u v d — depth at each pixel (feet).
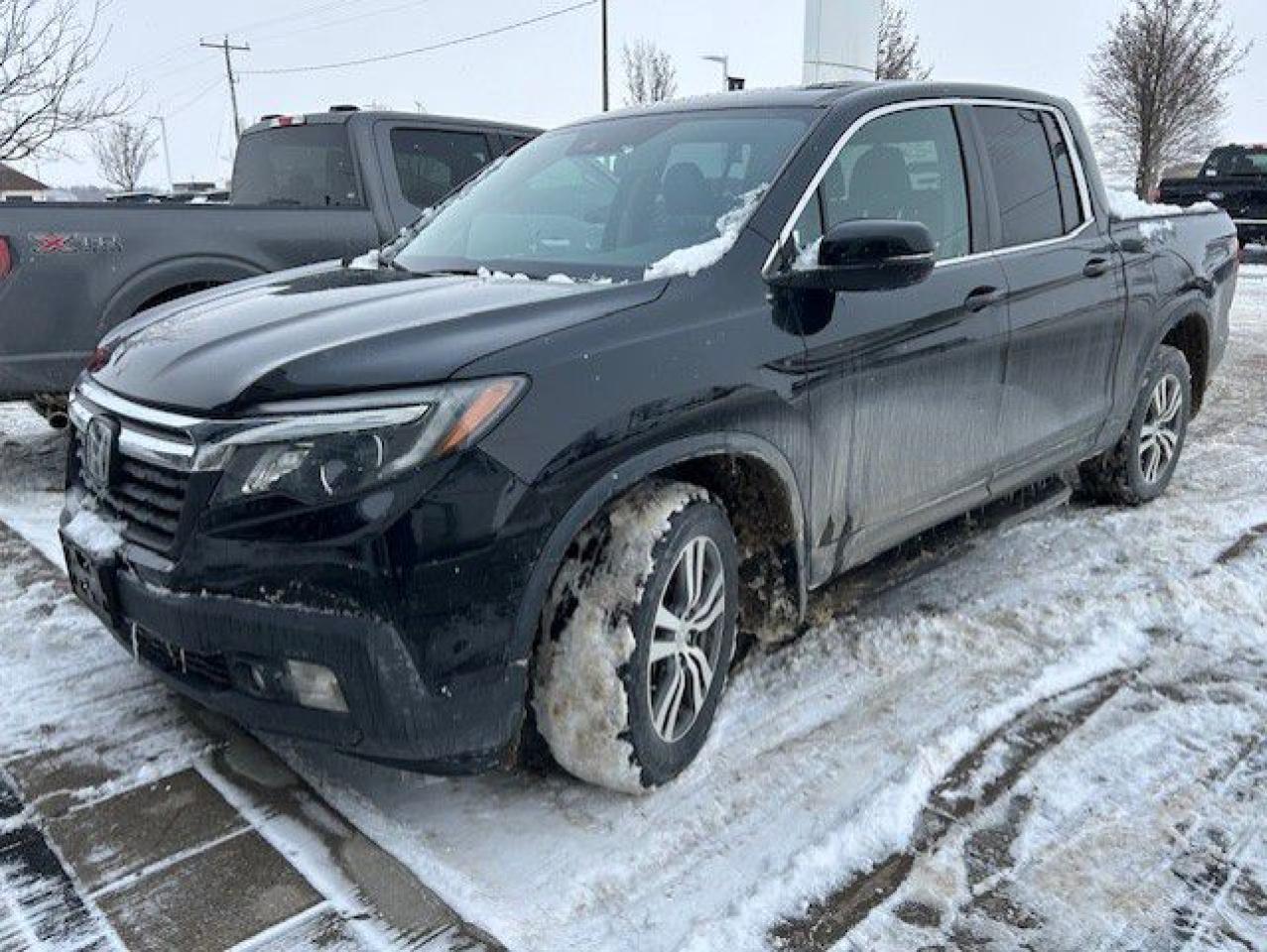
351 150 20.36
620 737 8.43
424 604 7.39
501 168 13.48
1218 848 8.39
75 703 10.39
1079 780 9.25
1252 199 55.67
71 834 8.45
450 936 7.42
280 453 7.50
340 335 8.29
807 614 12.18
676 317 8.87
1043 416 13.25
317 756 9.57
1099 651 11.63
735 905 7.73
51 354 16.83
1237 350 31.94
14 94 34.27
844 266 9.31
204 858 8.19
